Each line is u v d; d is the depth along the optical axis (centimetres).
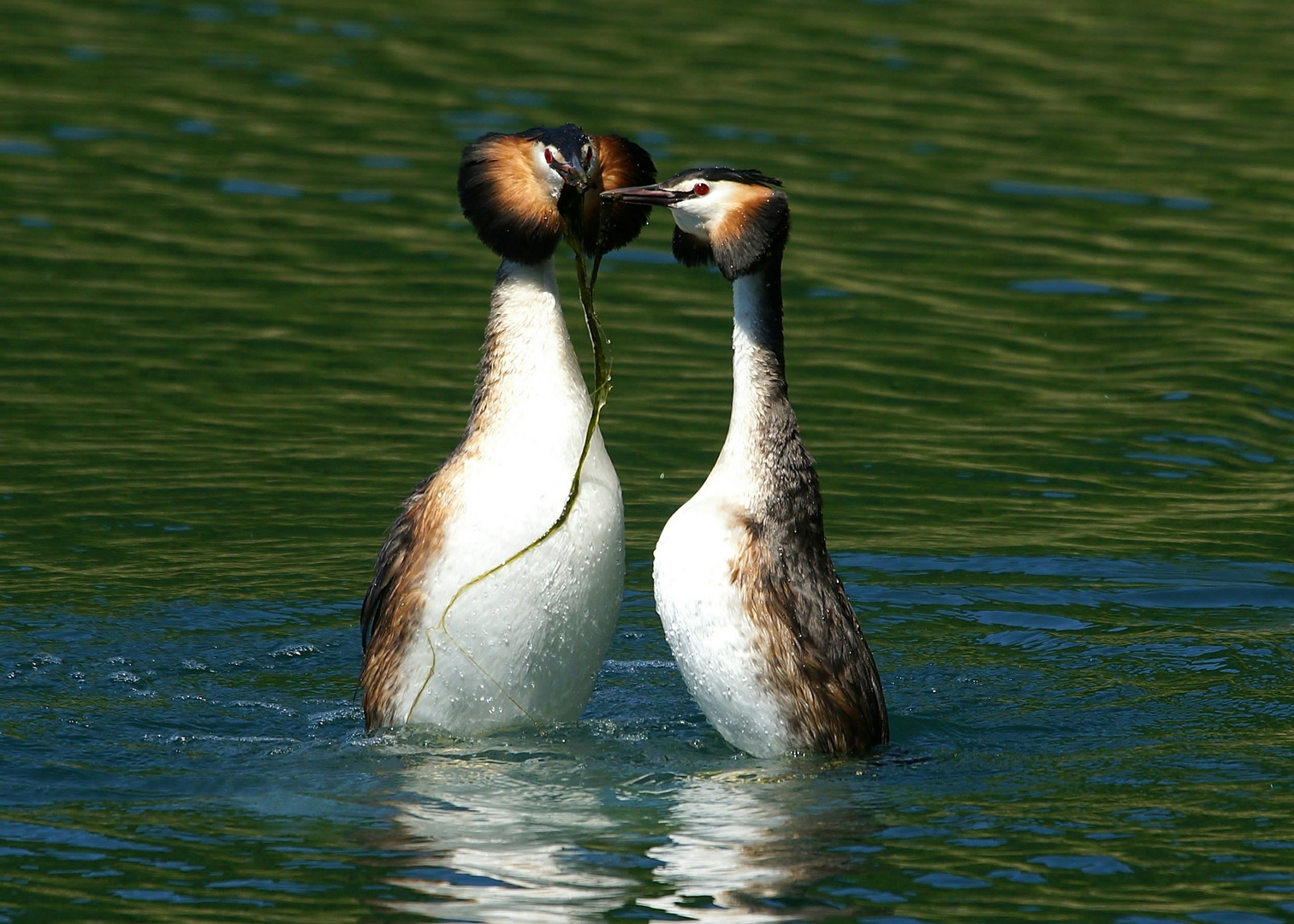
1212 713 1130
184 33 2877
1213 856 908
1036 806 976
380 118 2511
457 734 1084
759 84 2656
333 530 1459
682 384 1789
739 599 1046
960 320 1984
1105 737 1091
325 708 1138
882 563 1411
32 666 1187
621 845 923
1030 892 869
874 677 1091
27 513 1466
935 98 2650
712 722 1077
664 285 2097
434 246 2158
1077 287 2080
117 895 860
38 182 2266
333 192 2286
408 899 860
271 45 2816
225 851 911
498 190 1063
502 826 946
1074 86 2734
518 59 2748
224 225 2178
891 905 854
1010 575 1392
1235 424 1745
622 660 1249
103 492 1515
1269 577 1395
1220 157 2475
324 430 1670
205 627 1273
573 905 855
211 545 1424
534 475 1052
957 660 1234
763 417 1077
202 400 1730
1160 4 3147
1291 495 1585
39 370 1775
